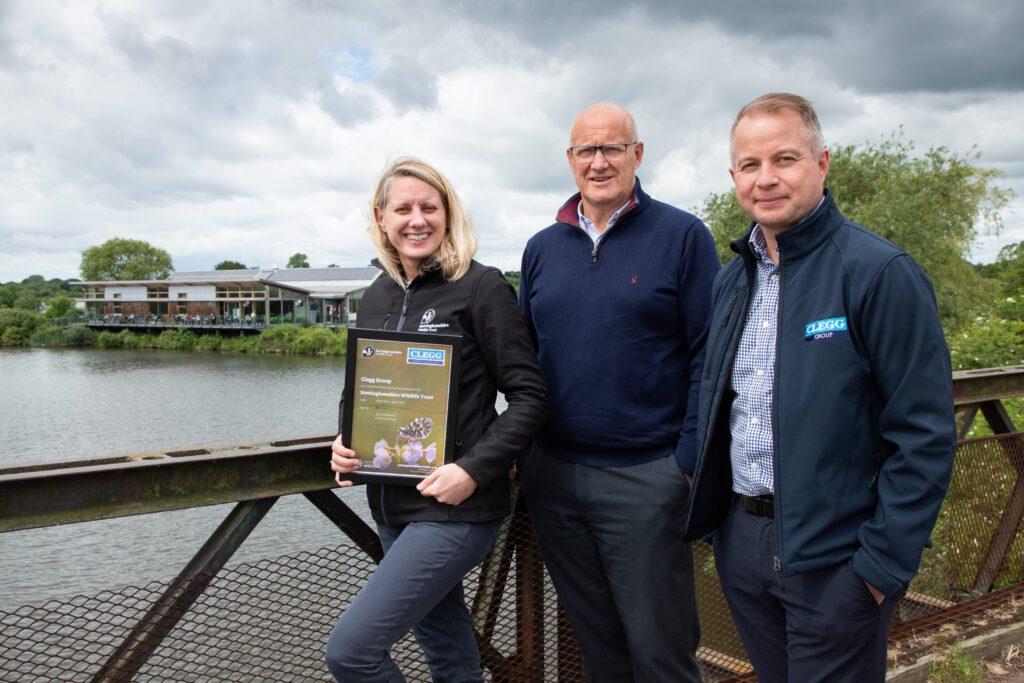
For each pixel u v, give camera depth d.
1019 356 6.70
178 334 62.97
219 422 22.36
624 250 2.05
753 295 1.70
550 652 2.41
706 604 2.63
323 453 1.98
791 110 1.55
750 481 1.68
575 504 2.09
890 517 1.43
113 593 1.85
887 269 1.45
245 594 1.96
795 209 1.56
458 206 1.87
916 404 1.43
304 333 56.97
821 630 1.57
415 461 1.77
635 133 2.05
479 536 1.79
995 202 18.31
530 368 1.82
